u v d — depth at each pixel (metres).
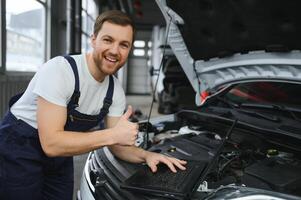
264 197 0.90
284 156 1.35
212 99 2.06
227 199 0.95
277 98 1.98
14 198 1.32
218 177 1.17
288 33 1.49
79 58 1.23
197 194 1.06
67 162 1.55
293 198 0.88
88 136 1.10
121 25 1.11
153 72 7.26
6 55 4.19
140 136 1.73
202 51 2.05
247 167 1.22
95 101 1.29
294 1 1.30
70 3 5.05
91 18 9.45
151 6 9.88
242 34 1.74
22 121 1.29
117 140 1.10
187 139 1.61
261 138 1.47
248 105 1.93
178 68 5.94
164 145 1.55
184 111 1.98
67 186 1.57
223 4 1.60
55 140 1.09
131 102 10.30
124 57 1.16
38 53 5.67
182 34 2.01
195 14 1.79
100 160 1.44
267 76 1.83
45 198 1.54
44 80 1.13
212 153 1.38
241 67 1.95
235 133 1.59
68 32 5.12
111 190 1.16
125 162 1.36
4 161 1.29
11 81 4.27
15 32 4.64
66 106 1.19
